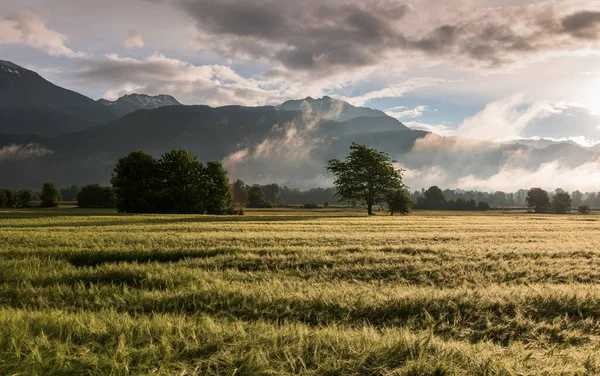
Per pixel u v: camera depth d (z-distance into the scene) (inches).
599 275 483.2
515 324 292.7
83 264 551.5
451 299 332.8
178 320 253.0
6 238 726.5
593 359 211.5
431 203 6461.6
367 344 211.8
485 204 6338.6
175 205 2593.5
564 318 300.2
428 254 591.5
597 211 6702.8
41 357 182.1
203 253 590.9
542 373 192.5
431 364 187.8
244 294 339.0
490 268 519.5
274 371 178.2
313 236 809.5
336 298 330.6
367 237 804.0
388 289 372.2
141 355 191.6
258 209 5187.0
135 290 373.7
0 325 226.8
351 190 2652.6
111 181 2632.9
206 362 186.1
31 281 418.6
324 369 182.5
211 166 2753.4
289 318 303.7
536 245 729.6
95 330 224.2
